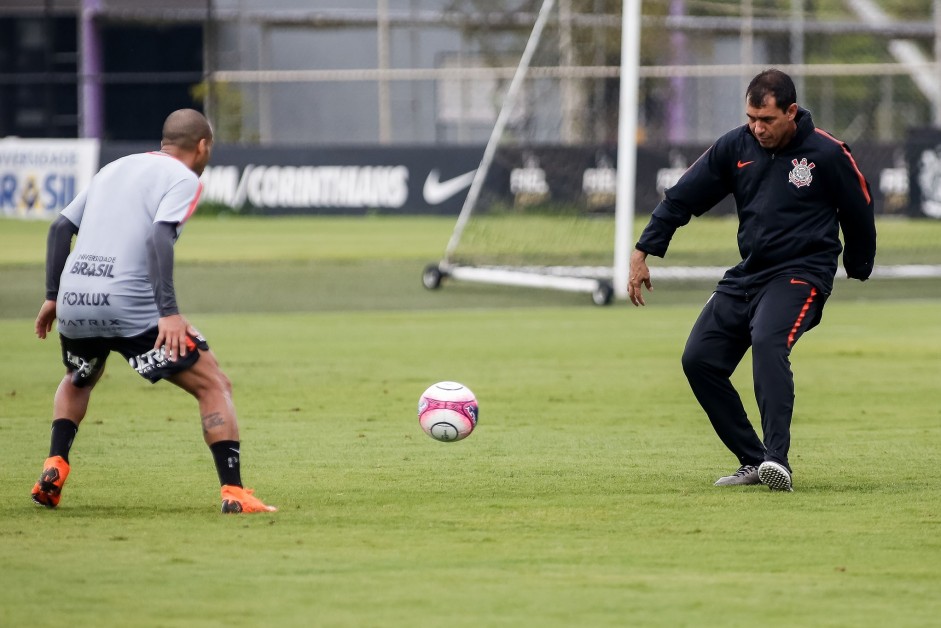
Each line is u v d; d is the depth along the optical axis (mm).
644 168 93000
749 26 122750
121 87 132625
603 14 98875
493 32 129000
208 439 21422
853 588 16688
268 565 17641
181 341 20375
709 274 70125
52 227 21625
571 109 97812
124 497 22844
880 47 141875
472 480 24578
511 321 54625
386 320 54906
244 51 130875
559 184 81938
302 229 106438
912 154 104688
